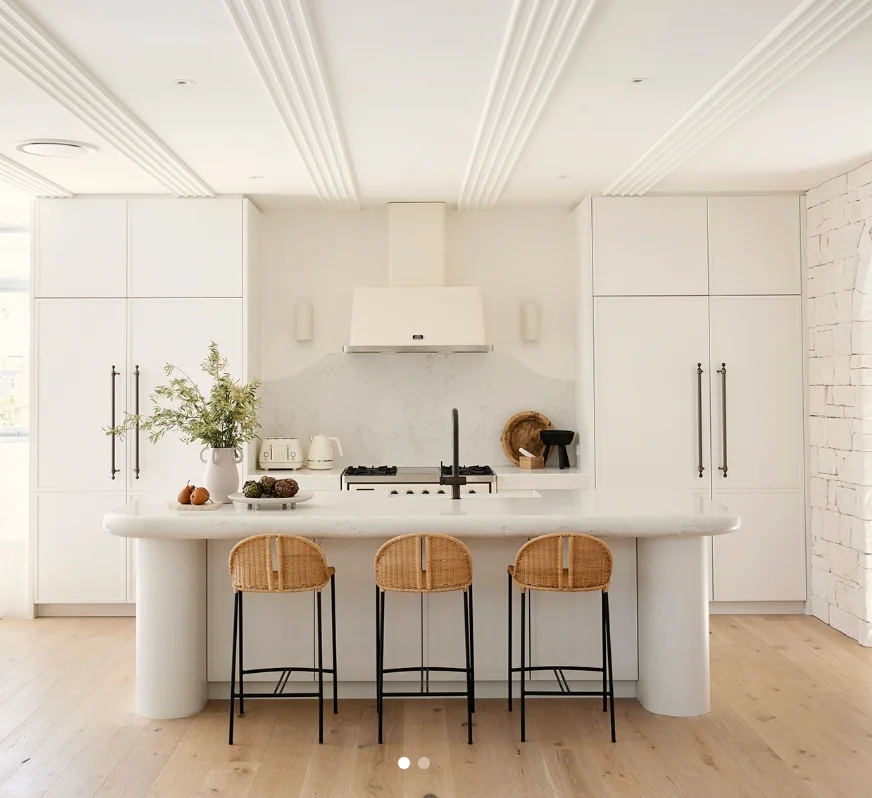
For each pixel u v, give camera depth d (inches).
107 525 150.0
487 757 139.9
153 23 123.1
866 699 166.2
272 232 250.8
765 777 132.2
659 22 124.3
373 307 234.5
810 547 231.0
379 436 252.1
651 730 150.9
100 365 228.4
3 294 248.2
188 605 158.7
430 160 196.9
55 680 178.1
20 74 140.9
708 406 230.8
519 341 253.0
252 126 170.1
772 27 126.4
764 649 199.9
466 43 131.1
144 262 228.7
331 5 117.9
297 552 141.6
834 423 217.9
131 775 133.2
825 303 221.9
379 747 143.9
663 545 158.6
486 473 229.0
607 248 231.1
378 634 146.3
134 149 182.9
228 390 163.6
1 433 247.4
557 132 175.9
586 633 164.7
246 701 165.9
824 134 178.9
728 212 231.3
